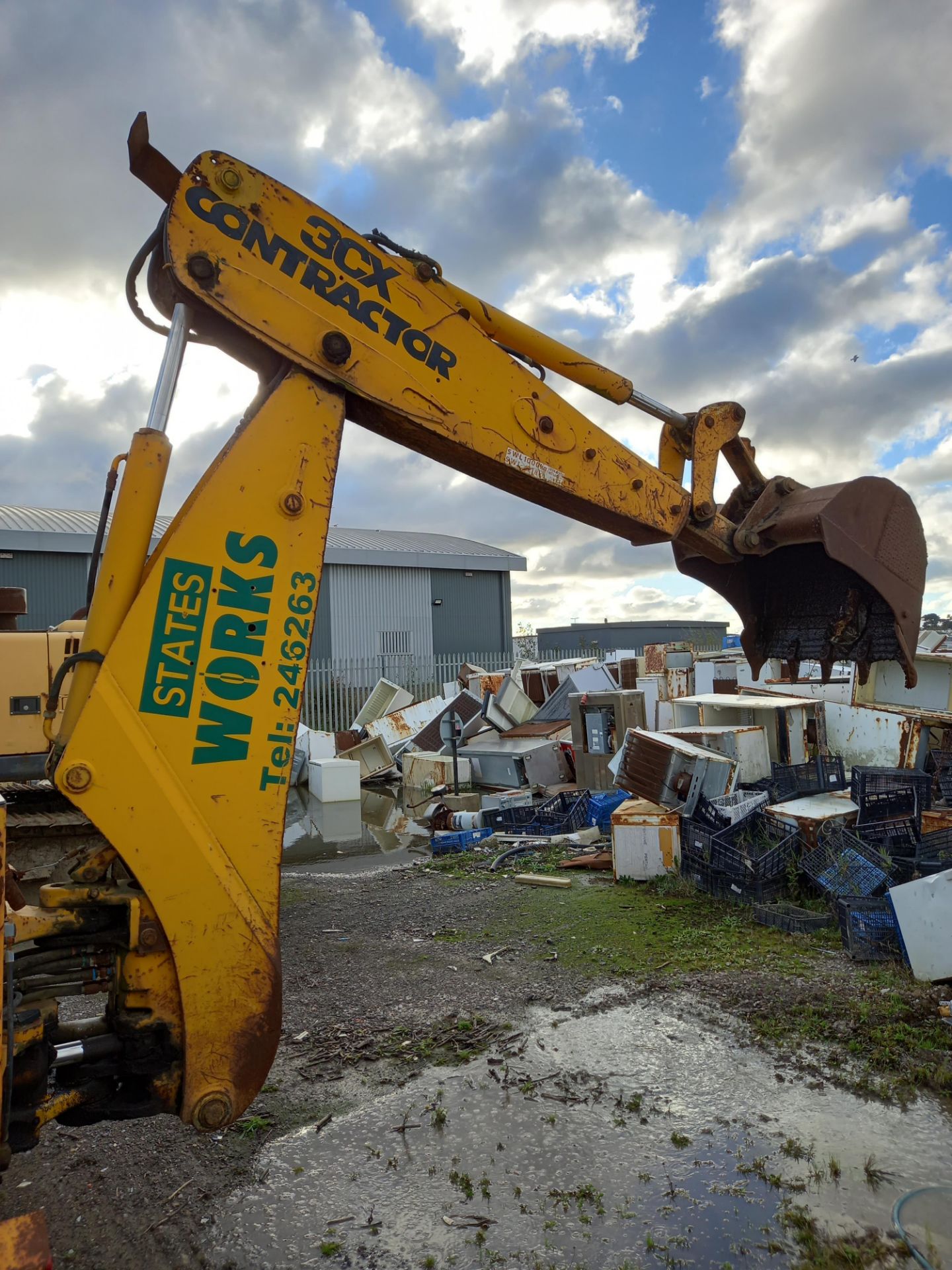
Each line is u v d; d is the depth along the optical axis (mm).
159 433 2463
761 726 9406
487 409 2988
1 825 2135
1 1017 2082
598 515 3408
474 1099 3717
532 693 18547
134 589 2439
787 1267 2648
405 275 2842
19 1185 3213
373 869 8695
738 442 3770
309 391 2637
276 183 2605
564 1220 2908
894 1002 4359
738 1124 3432
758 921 5883
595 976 5074
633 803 7578
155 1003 2324
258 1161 3316
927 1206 2904
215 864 2379
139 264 2672
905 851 6090
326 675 22328
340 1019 4602
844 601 3660
